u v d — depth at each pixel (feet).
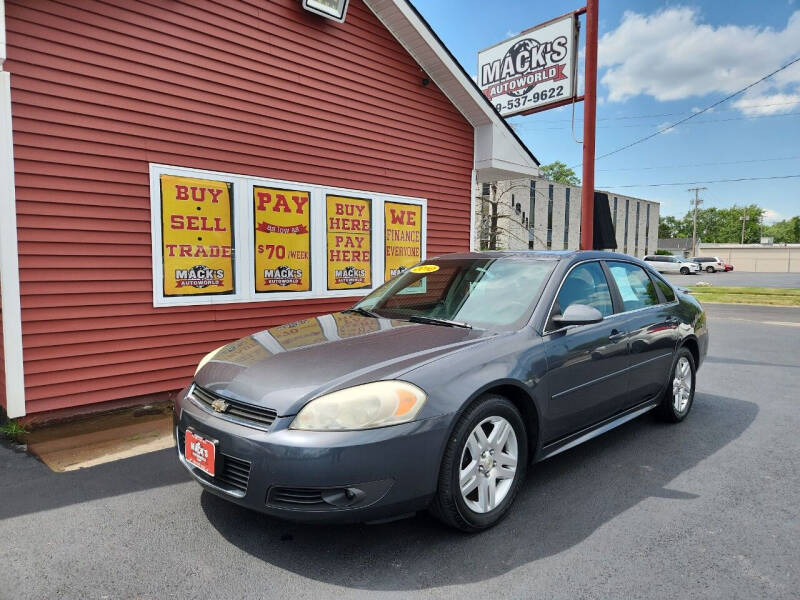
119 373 15.57
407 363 8.50
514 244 86.17
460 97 25.02
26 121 13.58
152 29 15.76
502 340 9.55
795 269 173.68
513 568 7.81
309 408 7.71
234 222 17.94
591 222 25.72
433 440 7.84
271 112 18.79
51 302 14.19
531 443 9.89
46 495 10.09
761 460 12.17
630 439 13.55
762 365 23.43
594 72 25.22
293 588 7.31
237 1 17.69
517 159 27.27
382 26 22.34
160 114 16.05
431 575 7.63
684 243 272.92
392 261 23.36
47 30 13.84
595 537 8.71
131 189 15.55
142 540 8.52
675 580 7.55
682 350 14.73
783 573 7.76
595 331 11.25
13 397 13.57
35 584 7.35
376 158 22.45
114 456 12.10
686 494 10.36
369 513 7.54
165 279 16.37
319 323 11.55
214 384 8.91
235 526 8.98
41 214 13.92
